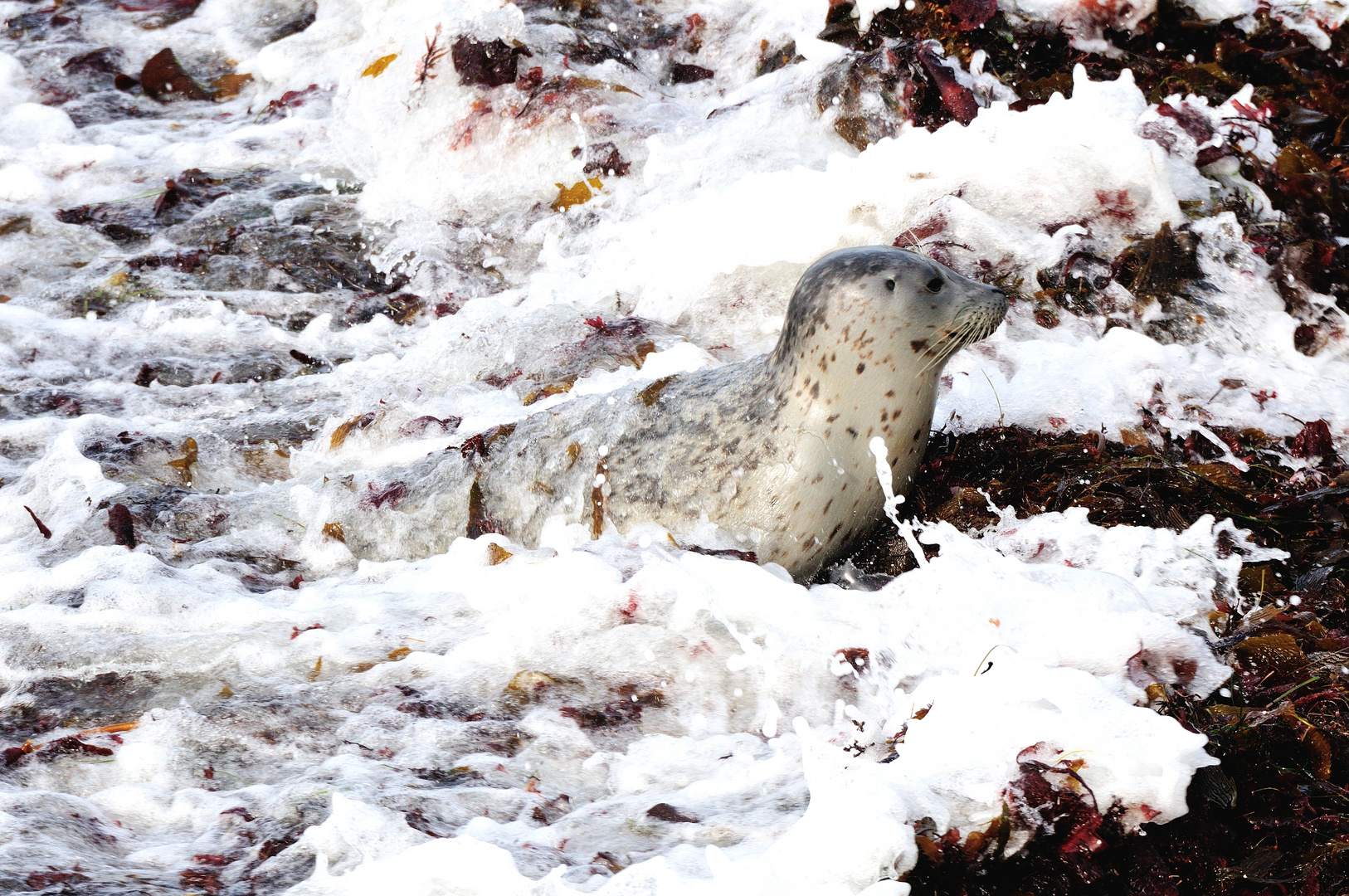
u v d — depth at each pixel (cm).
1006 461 1914
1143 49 2959
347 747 1382
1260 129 2608
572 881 1101
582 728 1416
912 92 2744
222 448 2203
